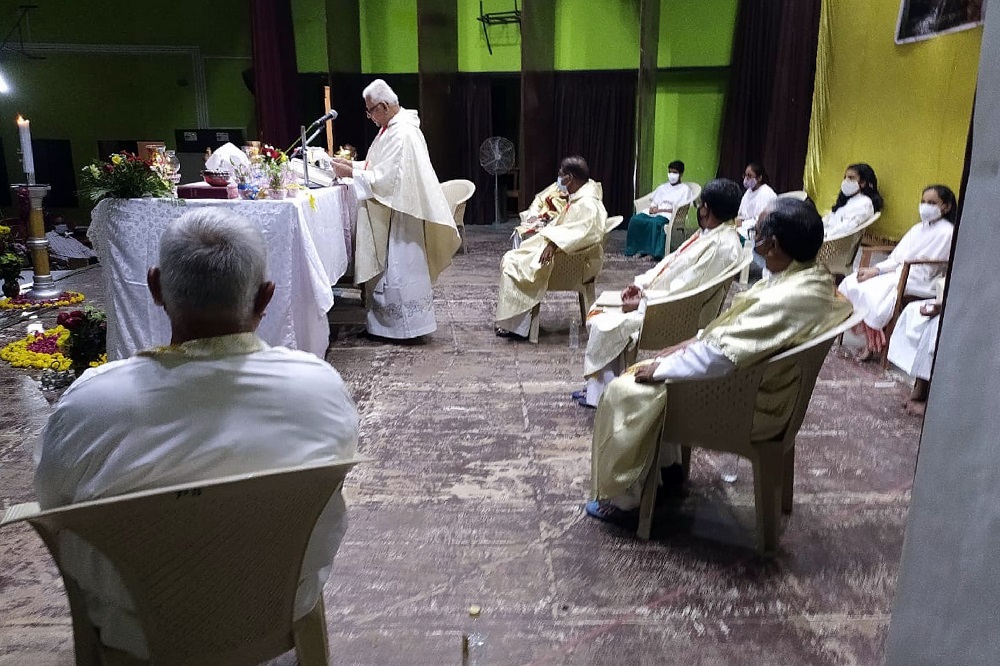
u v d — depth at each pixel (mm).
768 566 2395
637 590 2268
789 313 2154
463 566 2389
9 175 10516
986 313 896
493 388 4008
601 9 10078
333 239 4387
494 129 11828
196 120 10734
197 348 1266
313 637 1505
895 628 1084
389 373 4230
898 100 5781
